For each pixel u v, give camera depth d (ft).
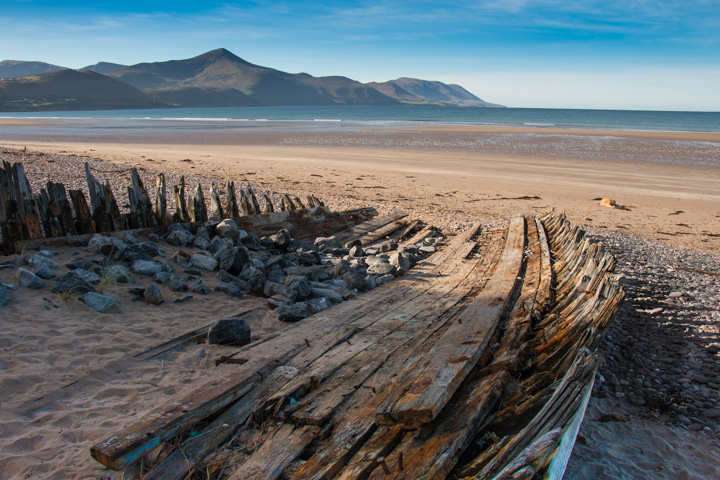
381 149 106.22
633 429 13.69
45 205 21.39
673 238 41.65
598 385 15.97
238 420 10.89
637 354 18.17
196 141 123.34
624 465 12.03
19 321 15.08
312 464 9.20
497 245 31.12
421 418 9.78
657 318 21.88
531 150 108.47
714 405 14.84
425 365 12.64
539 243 30.68
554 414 9.07
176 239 25.16
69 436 10.49
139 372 13.51
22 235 20.45
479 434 10.19
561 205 53.47
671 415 14.42
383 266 25.21
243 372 12.59
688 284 27.48
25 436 10.28
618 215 49.70
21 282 17.20
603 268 18.84
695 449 12.79
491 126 222.07
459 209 49.42
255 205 32.17
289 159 84.58
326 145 115.14
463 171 75.41
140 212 25.57
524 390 11.54
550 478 7.13
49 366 13.03
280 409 11.21
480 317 16.85
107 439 9.41
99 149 89.25
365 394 11.79
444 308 18.95
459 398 11.39
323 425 10.69
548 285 21.02
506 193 59.16
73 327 15.40
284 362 13.70
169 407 10.62
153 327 16.47
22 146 85.92
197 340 15.88
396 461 9.06
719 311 23.00
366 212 39.50
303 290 20.85
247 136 143.33
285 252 28.55
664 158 96.37
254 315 18.61
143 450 9.34
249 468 9.21
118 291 18.66
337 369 13.30
